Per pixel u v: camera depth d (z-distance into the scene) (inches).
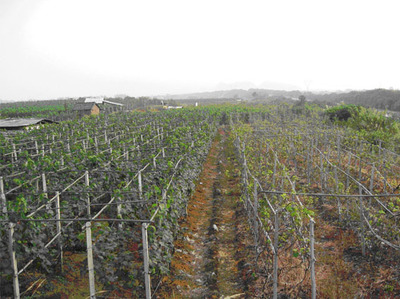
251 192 461.1
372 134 936.9
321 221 464.1
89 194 401.4
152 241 293.6
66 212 367.9
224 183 703.1
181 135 816.9
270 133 937.5
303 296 302.2
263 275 335.9
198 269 371.2
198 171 683.4
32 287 291.0
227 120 1820.9
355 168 679.1
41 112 2484.0
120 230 301.4
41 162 484.4
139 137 854.5
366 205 480.4
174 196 404.8
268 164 581.3
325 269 344.5
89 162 518.0
